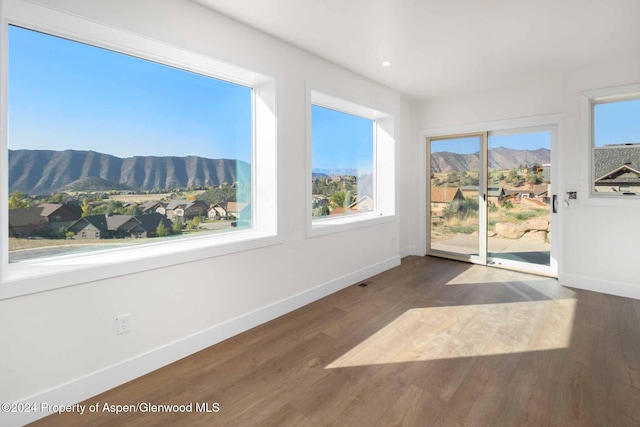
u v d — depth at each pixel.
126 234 2.32
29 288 1.67
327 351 2.40
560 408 1.77
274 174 2.96
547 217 4.19
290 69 3.05
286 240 3.09
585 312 3.05
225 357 2.33
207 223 2.80
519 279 4.09
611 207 3.52
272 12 2.46
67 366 1.82
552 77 3.96
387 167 4.73
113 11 1.92
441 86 4.35
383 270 4.49
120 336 2.03
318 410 1.78
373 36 2.88
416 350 2.40
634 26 2.69
